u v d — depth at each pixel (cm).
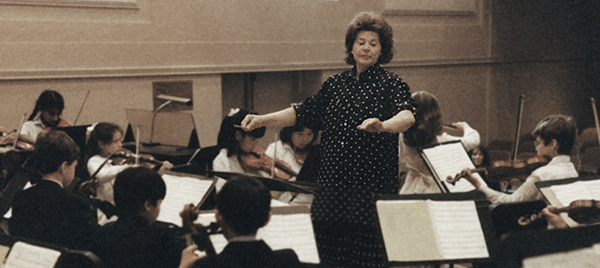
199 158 512
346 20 850
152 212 315
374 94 324
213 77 748
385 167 326
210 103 749
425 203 306
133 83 688
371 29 326
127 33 677
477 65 996
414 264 293
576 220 335
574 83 1123
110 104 674
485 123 1014
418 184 453
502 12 1009
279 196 474
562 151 423
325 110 342
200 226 278
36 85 627
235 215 251
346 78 334
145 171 312
